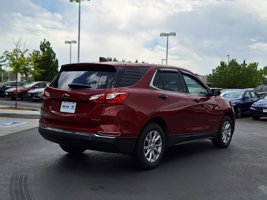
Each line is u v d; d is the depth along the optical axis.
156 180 5.98
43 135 6.86
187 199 5.08
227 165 7.09
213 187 5.65
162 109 6.77
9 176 6.05
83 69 6.70
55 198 5.02
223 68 59.94
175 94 7.24
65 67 6.91
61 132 6.41
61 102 6.53
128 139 6.18
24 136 10.14
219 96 8.92
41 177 6.02
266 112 17.34
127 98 6.19
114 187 5.56
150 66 6.94
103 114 6.03
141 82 6.58
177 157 7.78
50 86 6.87
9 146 8.65
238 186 5.73
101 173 6.33
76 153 7.77
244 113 19.31
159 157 6.85
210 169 6.76
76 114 6.25
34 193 5.21
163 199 5.07
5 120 14.12
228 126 9.09
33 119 14.64
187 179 6.07
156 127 6.72
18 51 19.95
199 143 9.61
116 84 6.22
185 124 7.47
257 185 5.80
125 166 6.84
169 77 7.28
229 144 9.45
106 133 6.00
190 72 8.02
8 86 30.97
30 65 20.27
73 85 6.43
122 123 6.10
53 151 8.07
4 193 5.19
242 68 57.72
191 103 7.59
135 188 5.54
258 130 12.86
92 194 5.22
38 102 26.73
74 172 6.36
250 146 9.26
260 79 60.22
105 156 7.62
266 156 8.00
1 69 27.33
